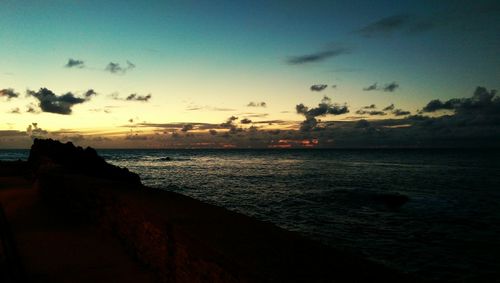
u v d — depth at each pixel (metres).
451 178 49.66
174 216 5.11
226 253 3.53
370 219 21.52
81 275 5.64
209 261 3.81
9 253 5.34
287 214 22.94
